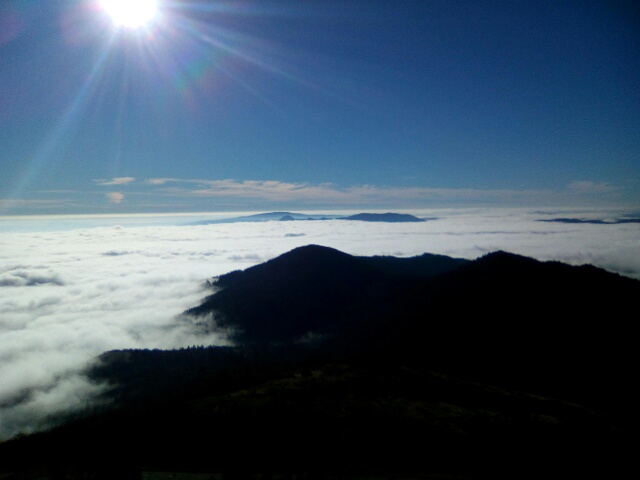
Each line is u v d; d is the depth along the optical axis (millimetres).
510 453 58719
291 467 54844
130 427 74750
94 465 61000
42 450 71938
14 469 65688
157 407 89812
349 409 71750
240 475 53312
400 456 56625
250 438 63188
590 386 119250
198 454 60531
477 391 90312
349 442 60344
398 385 87000
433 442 60281
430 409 73188
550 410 83938
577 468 56688
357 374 95562
